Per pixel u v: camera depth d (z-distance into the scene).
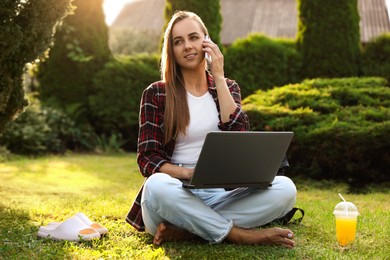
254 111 6.30
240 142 2.65
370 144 5.78
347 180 6.04
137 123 9.80
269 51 9.45
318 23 9.10
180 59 3.07
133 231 3.27
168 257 2.69
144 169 2.98
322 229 3.39
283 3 18.30
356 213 2.99
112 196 4.61
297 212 3.96
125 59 10.11
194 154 3.05
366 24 16.66
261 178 2.87
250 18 17.78
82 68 9.80
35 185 5.34
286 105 6.57
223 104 3.06
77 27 9.76
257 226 3.09
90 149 9.70
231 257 2.69
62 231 3.04
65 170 6.78
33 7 4.33
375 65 9.09
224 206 3.01
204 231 2.88
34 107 9.15
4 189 5.01
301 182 6.00
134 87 9.81
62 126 9.43
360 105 6.46
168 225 2.96
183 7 9.05
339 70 9.00
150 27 18.72
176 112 3.02
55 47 9.73
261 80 9.45
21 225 3.38
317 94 6.72
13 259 2.57
